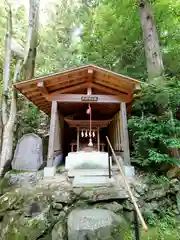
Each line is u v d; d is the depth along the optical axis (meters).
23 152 4.87
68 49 11.24
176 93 3.89
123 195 3.04
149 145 4.48
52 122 4.48
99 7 9.09
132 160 4.45
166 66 6.26
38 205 2.86
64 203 2.94
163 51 6.49
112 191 3.12
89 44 9.45
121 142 4.91
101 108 6.54
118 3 7.11
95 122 6.12
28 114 7.02
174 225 2.88
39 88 4.17
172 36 6.50
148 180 3.71
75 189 3.20
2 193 3.90
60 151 6.12
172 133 4.02
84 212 2.61
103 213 2.56
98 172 4.05
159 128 3.97
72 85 4.75
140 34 7.67
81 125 6.20
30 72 6.99
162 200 3.26
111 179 3.62
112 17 8.15
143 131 4.22
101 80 4.66
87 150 5.28
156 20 6.62
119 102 4.73
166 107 4.34
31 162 4.75
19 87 4.25
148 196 3.22
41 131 7.17
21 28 9.38
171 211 3.15
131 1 6.86
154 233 2.69
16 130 6.18
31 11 7.46
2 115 5.74
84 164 4.56
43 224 2.62
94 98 4.68
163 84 4.18
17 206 2.91
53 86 4.54
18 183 4.13
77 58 10.68
